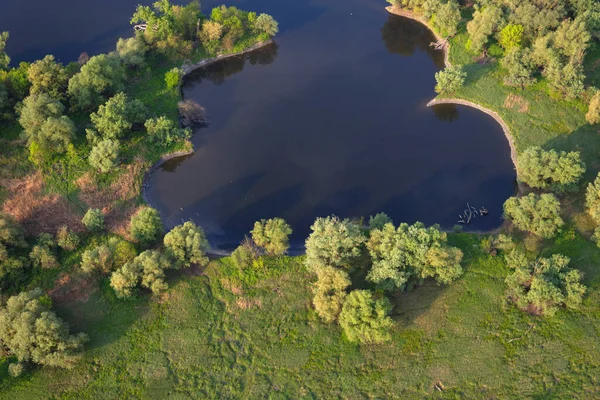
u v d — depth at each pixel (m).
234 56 140.12
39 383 78.44
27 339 77.25
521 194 105.75
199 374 80.44
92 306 86.81
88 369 80.25
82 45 139.75
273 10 156.38
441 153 117.25
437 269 86.38
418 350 82.38
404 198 108.88
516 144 114.19
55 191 102.69
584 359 80.06
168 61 133.25
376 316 80.00
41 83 111.50
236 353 82.69
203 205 107.12
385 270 85.88
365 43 147.62
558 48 121.94
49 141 106.00
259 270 92.00
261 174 113.75
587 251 92.12
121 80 123.06
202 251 91.50
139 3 154.62
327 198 109.19
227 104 130.12
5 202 99.75
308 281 90.88
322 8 158.12
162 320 86.00
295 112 127.94
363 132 122.69
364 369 80.44
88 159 107.12
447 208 106.62
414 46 146.62
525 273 86.00
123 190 105.00
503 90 123.62
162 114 120.94
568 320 84.25
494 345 82.56
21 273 89.25
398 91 132.88
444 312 86.44
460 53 135.12
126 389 78.69
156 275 86.88
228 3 157.38
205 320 86.31
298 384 79.19
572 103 118.19
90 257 88.69
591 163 106.94
